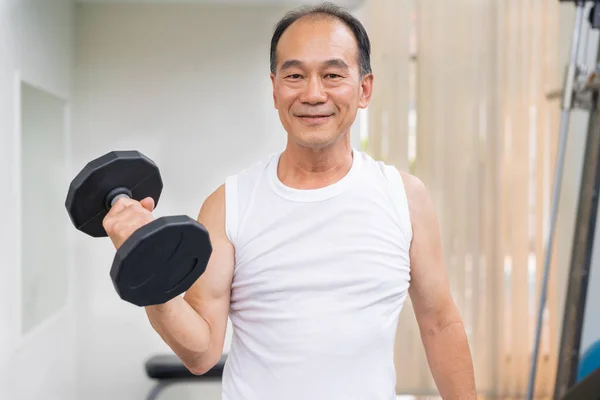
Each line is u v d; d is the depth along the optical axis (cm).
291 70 97
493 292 320
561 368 197
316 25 97
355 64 99
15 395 187
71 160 255
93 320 262
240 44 262
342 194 101
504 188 316
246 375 101
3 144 176
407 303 315
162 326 88
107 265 262
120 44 260
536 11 311
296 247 99
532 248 322
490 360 323
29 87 210
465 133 312
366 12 305
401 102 308
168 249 71
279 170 105
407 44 306
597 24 189
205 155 263
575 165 320
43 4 216
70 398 254
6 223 179
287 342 97
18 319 188
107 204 83
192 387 266
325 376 97
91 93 259
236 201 102
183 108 262
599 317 318
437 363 114
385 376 102
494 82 311
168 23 260
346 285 98
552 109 315
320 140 97
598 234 315
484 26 309
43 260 229
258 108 263
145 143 261
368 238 100
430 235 109
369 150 309
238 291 102
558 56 314
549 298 325
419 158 311
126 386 264
